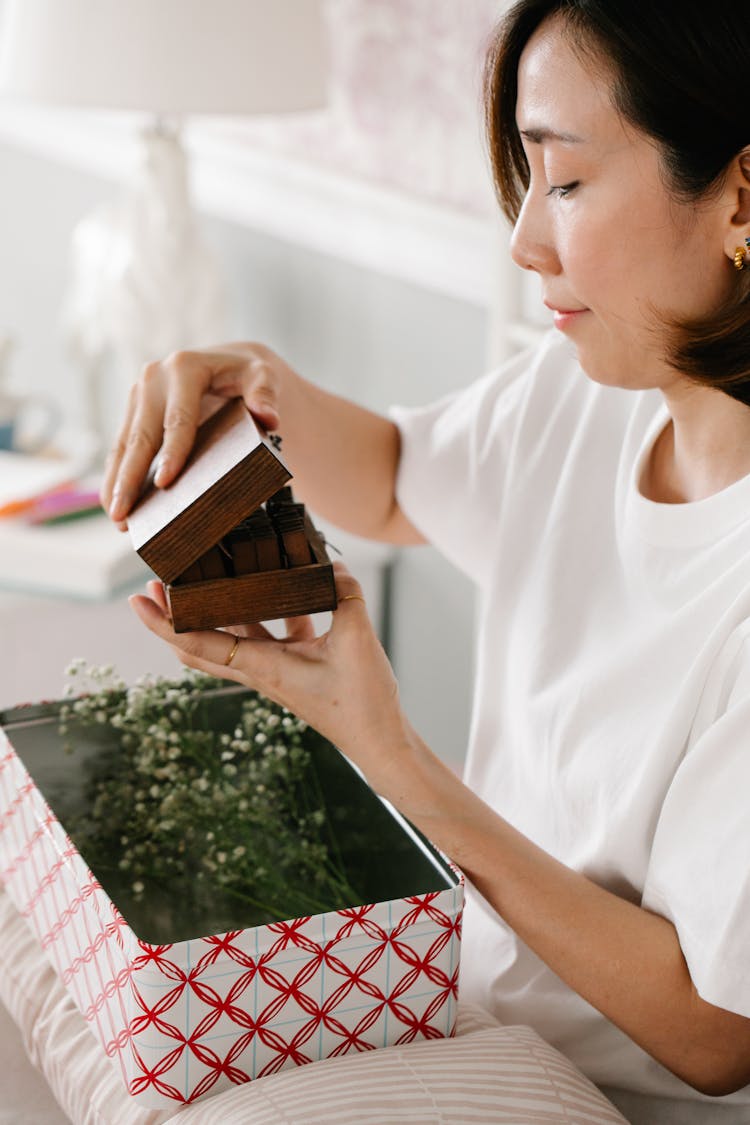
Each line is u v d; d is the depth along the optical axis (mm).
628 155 769
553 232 823
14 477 1878
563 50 775
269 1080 771
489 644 1061
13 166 2902
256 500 739
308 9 1761
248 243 2297
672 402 896
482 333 1824
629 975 801
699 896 784
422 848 889
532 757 978
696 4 729
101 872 1003
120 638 1724
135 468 962
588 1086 816
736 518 866
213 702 1097
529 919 816
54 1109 913
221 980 760
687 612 868
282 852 1027
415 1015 817
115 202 2604
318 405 1165
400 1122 732
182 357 1030
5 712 1033
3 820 979
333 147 2037
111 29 1701
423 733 2109
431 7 1762
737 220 773
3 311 3078
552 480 1051
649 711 886
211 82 1709
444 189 1825
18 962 967
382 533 1269
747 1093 872
